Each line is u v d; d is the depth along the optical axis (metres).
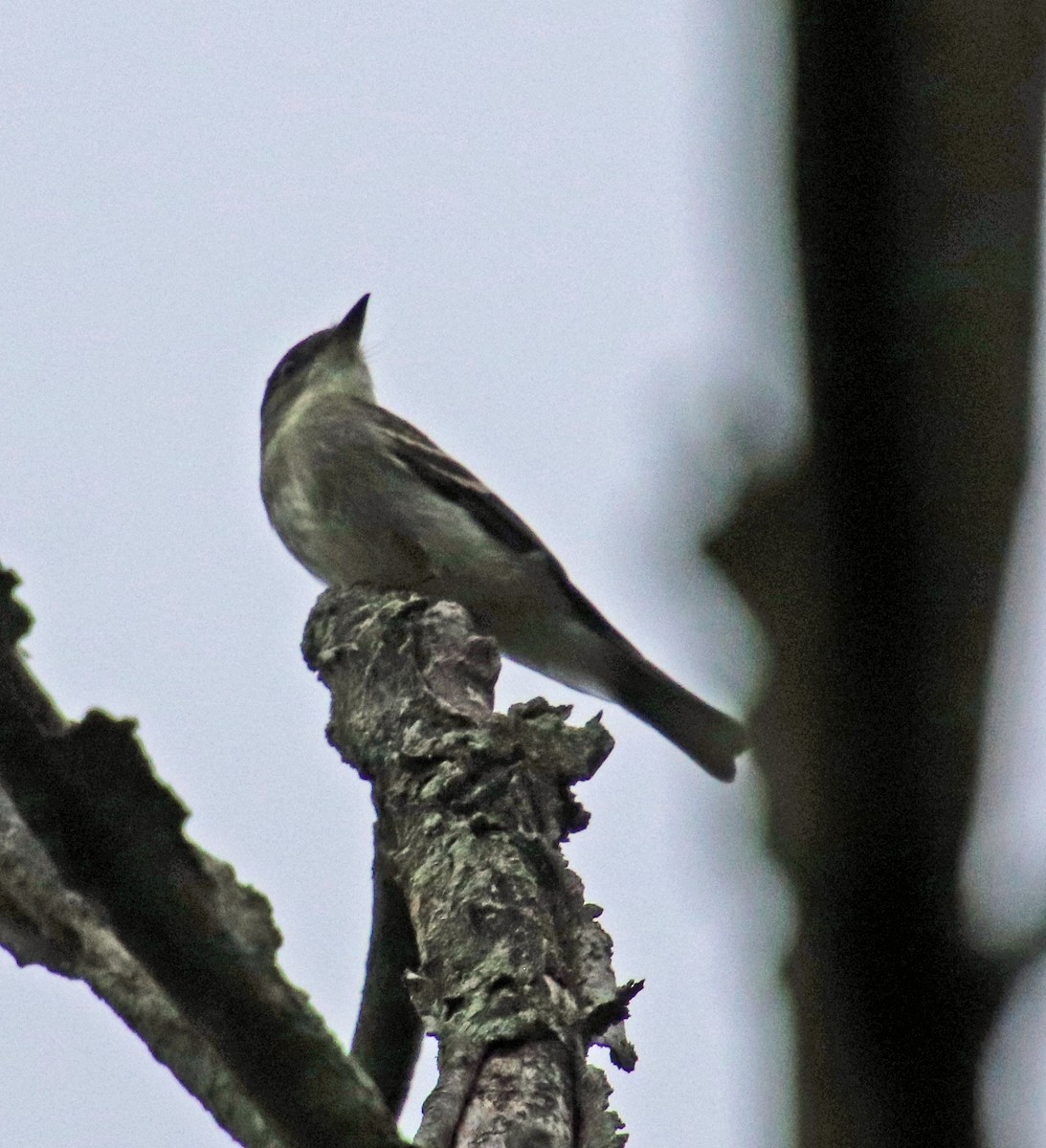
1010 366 1.55
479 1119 4.25
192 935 3.10
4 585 2.97
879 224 1.54
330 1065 3.15
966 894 1.54
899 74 1.54
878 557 1.56
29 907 4.93
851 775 1.56
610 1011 4.69
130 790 3.05
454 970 5.02
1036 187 1.54
